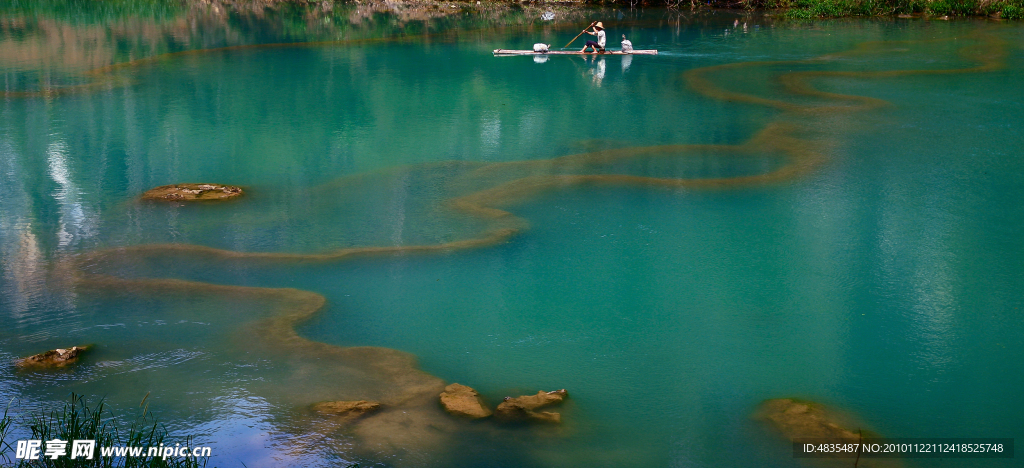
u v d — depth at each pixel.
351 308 7.04
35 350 6.11
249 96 15.98
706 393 5.70
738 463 4.83
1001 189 10.27
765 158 11.87
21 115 14.10
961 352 6.28
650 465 4.80
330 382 5.71
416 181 10.84
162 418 5.16
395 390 5.61
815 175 10.99
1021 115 14.16
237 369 5.87
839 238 8.73
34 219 9.12
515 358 6.21
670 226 9.14
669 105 15.52
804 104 15.32
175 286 7.37
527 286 7.57
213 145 12.52
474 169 11.40
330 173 11.20
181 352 6.12
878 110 14.68
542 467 4.73
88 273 7.63
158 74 17.94
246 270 7.80
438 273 7.84
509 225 9.16
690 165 11.52
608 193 10.30
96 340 6.29
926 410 5.48
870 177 10.86
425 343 6.43
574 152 12.29
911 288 7.46
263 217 9.38
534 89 17.05
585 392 5.70
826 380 5.89
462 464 4.71
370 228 9.04
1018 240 8.58
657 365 6.12
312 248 8.41
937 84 16.92
